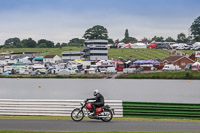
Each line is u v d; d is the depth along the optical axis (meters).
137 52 179.88
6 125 17.42
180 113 20.42
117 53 179.62
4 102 21.98
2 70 111.44
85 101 19.14
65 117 20.97
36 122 18.59
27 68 111.44
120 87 76.75
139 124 17.95
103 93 64.81
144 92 65.75
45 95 60.62
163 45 196.75
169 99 52.25
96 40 160.88
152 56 167.00
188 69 105.38
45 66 119.56
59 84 86.31
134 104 20.92
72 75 100.25
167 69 105.25
